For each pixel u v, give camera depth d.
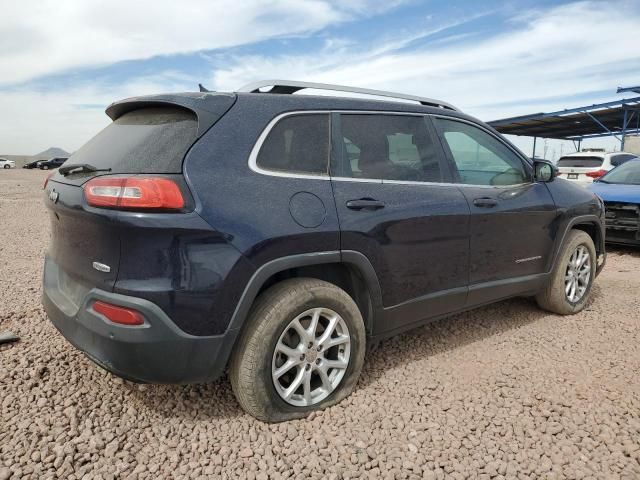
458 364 3.34
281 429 2.55
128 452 2.35
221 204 2.32
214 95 2.58
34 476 2.14
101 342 2.30
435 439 2.48
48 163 51.16
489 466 2.28
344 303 2.72
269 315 2.46
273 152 2.60
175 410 2.71
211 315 2.30
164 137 2.43
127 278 2.23
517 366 3.30
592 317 4.29
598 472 2.23
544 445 2.43
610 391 2.94
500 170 3.82
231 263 2.31
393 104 3.24
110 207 2.23
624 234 6.86
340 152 2.85
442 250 3.22
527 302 4.72
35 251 7.14
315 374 2.80
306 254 2.54
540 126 27.00
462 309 3.52
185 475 2.21
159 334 2.21
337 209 2.69
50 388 2.86
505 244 3.69
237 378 2.49
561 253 4.20
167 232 2.20
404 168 3.14
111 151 2.57
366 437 2.49
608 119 24.11
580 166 12.30
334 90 3.04
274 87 2.86
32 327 3.81
